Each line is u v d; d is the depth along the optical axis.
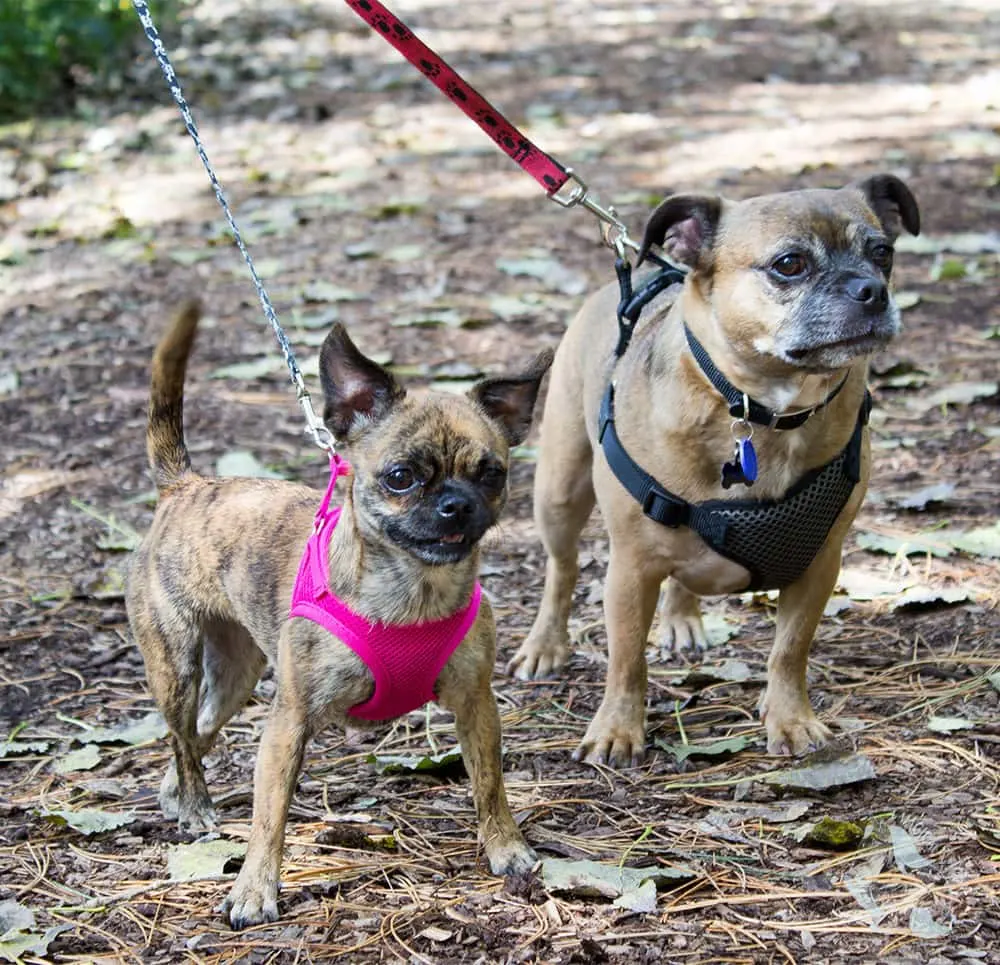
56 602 5.49
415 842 3.86
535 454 6.75
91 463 6.70
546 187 4.71
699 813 3.96
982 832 3.63
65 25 13.05
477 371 7.34
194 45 16.09
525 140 4.72
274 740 3.56
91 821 3.97
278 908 3.51
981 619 4.96
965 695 4.47
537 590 5.61
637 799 4.07
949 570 5.33
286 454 6.67
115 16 14.05
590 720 4.64
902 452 6.41
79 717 4.70
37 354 8.02
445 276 8.99
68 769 4.34
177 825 4.02
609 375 4.41
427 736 4.52
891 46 16.28
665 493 4.07
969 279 8.54
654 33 17.67
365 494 3.55
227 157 11.89
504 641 5.22
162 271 9.31
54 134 12.36
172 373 4.25
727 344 3.88
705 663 4.98
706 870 3.61
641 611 4.31
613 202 10.33
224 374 7.63
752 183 10.66
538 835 3.87
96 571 5.72
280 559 3.82
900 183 4.11
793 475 4.00
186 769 4.02
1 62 12.68
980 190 10.28
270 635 3.82
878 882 3.50
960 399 6.82
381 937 3.38
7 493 6.42
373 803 4.11
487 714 3.71
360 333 8.12
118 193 10.92
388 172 11.50
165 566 4.03
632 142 12.21
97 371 7.77
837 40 16.69
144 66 14.48
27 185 10.96
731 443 3.97
